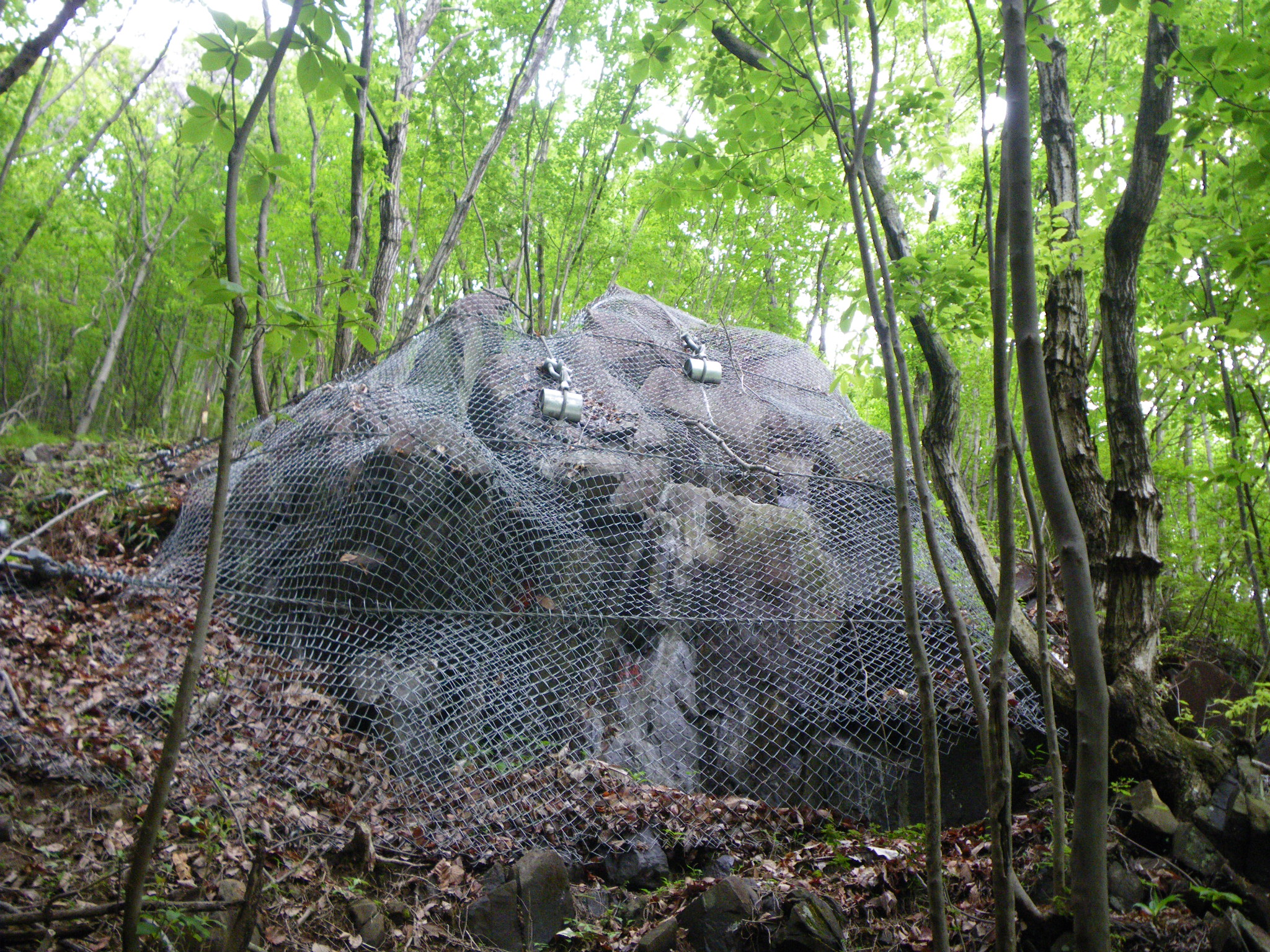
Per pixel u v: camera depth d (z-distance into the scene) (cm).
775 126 391
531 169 1217
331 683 462
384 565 506
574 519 564
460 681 470
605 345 768
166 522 616
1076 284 481
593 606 527
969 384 986
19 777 363
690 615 530
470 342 666
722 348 838
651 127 418
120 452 772
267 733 427
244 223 760
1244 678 651
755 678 512
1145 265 539
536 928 369
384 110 916
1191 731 496
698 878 417
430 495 523
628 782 455
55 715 396
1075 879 169
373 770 430
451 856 397
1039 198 581
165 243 1332
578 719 482
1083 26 641
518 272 1272
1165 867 369
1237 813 373
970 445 1094
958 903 382
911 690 497
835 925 352
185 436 1295
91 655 444
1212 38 425
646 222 1376
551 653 499
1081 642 174
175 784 383
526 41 1144
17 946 259
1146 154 427
